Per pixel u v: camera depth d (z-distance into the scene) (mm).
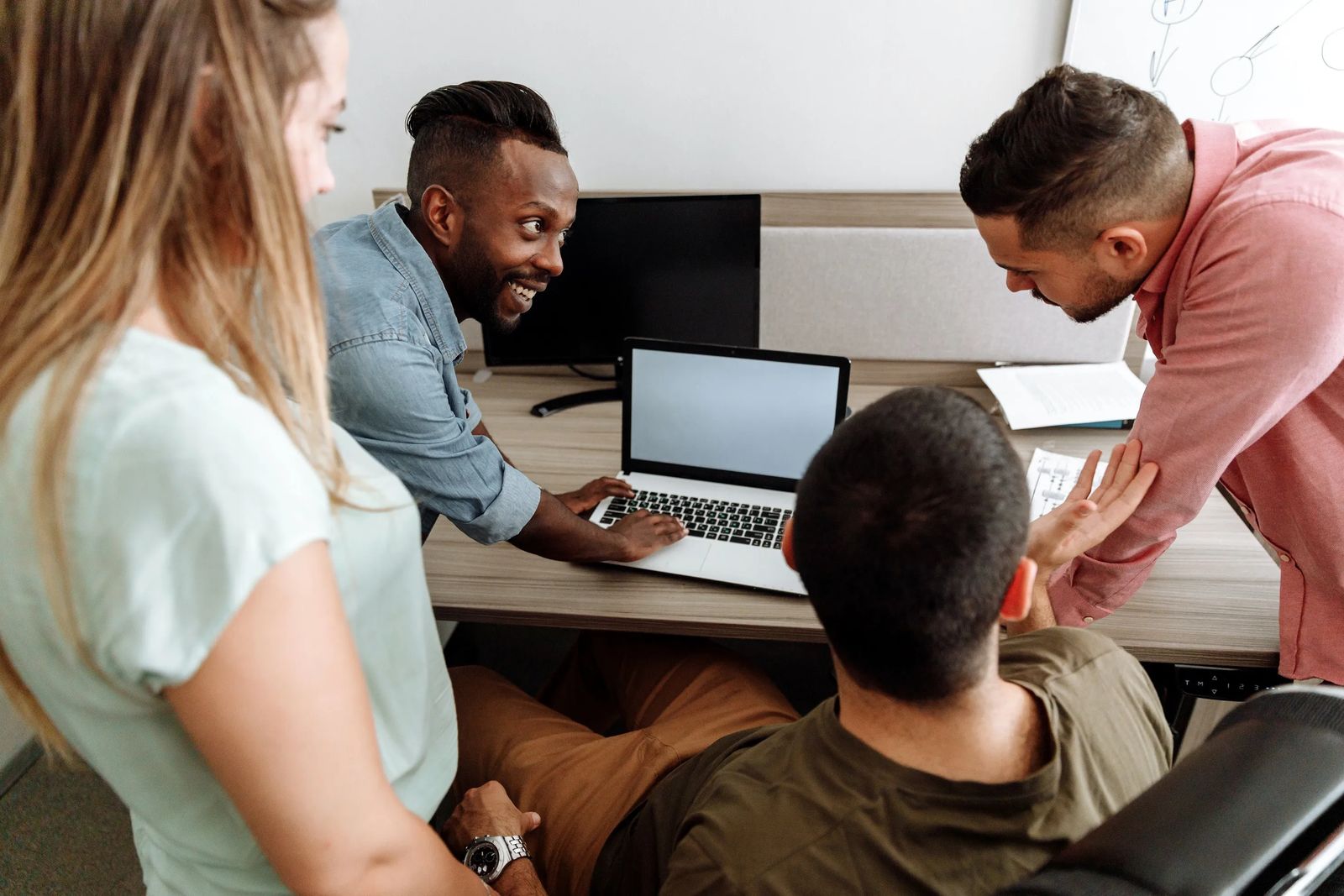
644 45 1587
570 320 1621
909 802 577
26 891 1465
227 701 454
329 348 985
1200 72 1509
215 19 433
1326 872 356
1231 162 917
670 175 1705
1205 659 1102
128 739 518
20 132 426
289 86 480
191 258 466
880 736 599
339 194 1785
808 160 1661
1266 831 369
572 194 1075
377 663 646
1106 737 642
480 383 1798
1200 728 1284
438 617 1201
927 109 1589
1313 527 1007
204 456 438
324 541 484
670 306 1609
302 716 466
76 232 435
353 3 1589
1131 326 1694
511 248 1066
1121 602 1104
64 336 430
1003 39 1517
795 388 1316
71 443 426
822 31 1540
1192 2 1444
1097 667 689
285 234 479
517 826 963
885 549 529
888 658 551
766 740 735
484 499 1090
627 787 1009
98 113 425
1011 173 928
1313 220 836
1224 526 1314
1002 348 1686
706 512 1341
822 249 1626
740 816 633
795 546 585
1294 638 1071
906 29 1522
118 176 427
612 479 1407
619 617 1164
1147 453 983
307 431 538
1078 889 368
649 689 1230
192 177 457
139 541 433
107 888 1467
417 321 1045
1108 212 915
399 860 543
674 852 661
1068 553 979
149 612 436
